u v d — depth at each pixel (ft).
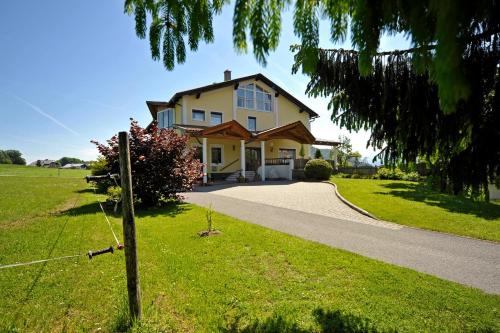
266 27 4.06
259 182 62.54
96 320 9.34
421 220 25.13
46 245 16.66
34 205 30.55
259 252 15.80
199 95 68.90
